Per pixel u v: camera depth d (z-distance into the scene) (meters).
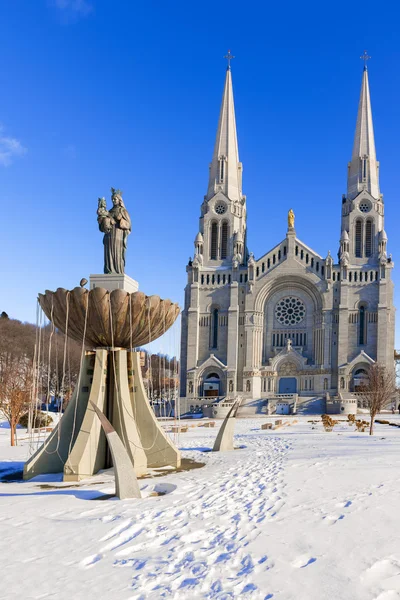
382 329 97.12
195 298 105.56
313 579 9.39
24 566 10.10
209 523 13.11
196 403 96.50
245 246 113.69
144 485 18.95
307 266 103.06
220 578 9.46
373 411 45.31
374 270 99.81
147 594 8.77
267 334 105.12
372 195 103.62
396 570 9.81
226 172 112.81
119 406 22.17
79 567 10.04
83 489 18.05
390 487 17.22
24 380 52.75
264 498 16.05
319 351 100.56
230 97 118.00
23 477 21.62
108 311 21.05
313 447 31.42
